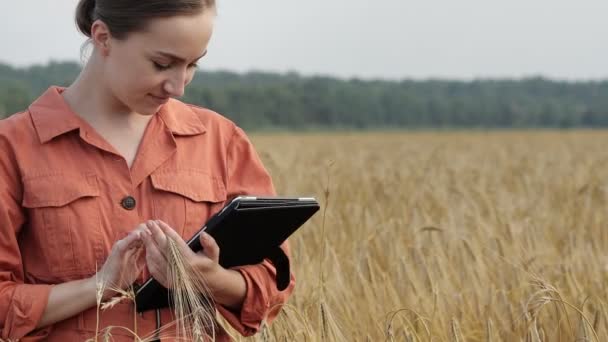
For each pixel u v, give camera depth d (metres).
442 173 15.82
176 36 3.04
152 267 3.11
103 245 3.21
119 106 3.29
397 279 6.10
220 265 3.31
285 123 122.00
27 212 3.24
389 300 5.82
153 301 3.24
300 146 36.22
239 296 3.35
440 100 140.88
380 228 7.87
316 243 7.54
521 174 16.98
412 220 9.00
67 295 3.14
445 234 7.92
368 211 8.76
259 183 3.52
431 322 5.32
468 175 16.30
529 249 7.50
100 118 3.28
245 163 3.53
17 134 3.24
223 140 3.49
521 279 6.33
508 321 5.49
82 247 3.20
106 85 3.24
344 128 129.50
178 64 3.11
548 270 6.75
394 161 22.55
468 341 5.38
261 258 3.39
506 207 10.61
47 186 3.19
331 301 5.63
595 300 5.75
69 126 3.23
